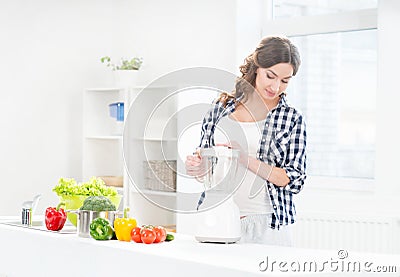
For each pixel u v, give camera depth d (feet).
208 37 17.03
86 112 17.80
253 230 9.64
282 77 9.64
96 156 18.07
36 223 10.81
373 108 15.17
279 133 9.57
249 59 9.89
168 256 7.74
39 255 9.62
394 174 14.29
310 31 16.02
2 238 10.36
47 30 18.29
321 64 15.99
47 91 18.29
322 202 15.17
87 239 9.09
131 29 18.92
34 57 18.06
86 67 18.98
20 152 17.80
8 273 10.25
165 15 18.08
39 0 18.16
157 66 18.24
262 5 16.81
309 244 14.78
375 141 14.67
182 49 17.66
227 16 16.60
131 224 8.90
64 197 10.78
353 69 15.49
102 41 19.27
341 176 15.65
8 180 17.58
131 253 8.18
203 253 7.96
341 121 15.67
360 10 15.24
